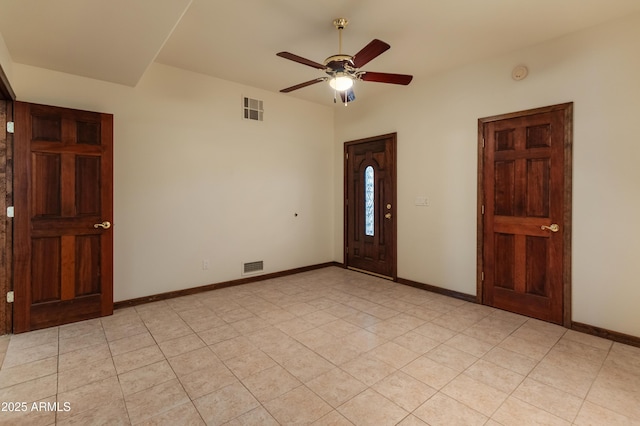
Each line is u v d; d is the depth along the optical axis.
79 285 3.07
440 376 2.17
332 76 2.75
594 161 2.79
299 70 3.79
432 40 3.03
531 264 3.18
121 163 3.42
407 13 2.58
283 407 1.86
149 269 3.61
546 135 3.05
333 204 5.39
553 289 3.04
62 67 3.00
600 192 2.77
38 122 2.87
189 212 3.87
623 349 2.54
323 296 3.83
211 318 3.15
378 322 3.06
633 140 2.60
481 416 1.79
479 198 3.54
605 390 2.02
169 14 2.18
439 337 2.74
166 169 3.70
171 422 1.73
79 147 3.04
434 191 3.96
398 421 1.75
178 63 3.60
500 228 3.40
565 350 2.52
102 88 3.30
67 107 3.13
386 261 4.59
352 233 5.12
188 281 3.88
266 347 2.56
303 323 3.03
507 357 2.41
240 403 1.89
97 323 3.02
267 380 2.12
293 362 2.34
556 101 2.98
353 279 4.59
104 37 2.47
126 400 1.91
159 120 3.63
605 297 2.76
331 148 5.36
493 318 3.16
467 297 3.67
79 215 3.06
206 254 4.02
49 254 2.93
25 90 2.94
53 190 2.94
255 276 4.47
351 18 2.65
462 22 2.71
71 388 2.02
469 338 2.73
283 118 4.70
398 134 4.36
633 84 2.59
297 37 2.98
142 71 3.09
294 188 4.88
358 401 1.91
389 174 4.49
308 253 5.10
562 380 2.12
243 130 4.29
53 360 2.35
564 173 2.95
